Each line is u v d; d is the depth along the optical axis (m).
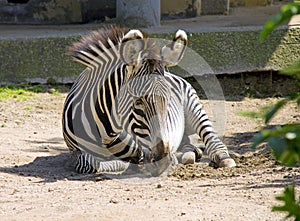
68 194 10.86
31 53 21.97
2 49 21.94
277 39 22.36
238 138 16.08
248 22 25.70
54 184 11.67
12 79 22.00
